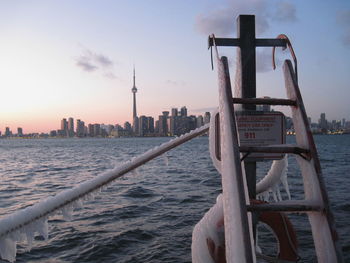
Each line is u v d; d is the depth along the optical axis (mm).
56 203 1639
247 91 3082
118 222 9875
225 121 1929
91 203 12852
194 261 2367
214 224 2299
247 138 2932
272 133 2938
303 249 6887
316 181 1904
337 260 1689
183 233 8594
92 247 7574
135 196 14453
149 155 2375
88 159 49094
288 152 2029
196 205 12266
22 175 26984
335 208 10781
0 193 17156
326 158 40125
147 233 8625
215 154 2631
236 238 1503
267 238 7535
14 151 87875
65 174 27609
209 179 20672
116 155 58812
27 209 1550
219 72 2281
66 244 7820
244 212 1545
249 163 3041
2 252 1409
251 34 3125
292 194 13586
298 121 2180
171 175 23531
